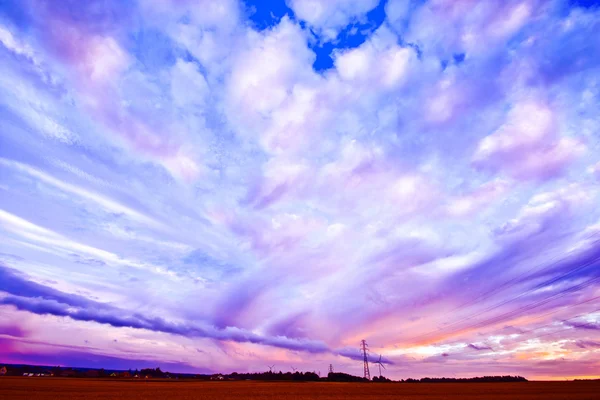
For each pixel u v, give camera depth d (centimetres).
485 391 7256
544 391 6900
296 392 6988
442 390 7744
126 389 7381
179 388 8112
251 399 5241
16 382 9044
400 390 7881
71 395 5638
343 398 5491
